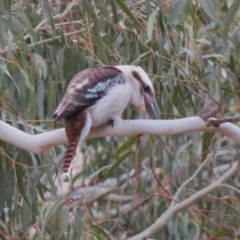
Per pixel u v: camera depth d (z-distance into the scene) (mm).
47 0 8711
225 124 7266
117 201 13594
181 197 11906
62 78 9750
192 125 7207
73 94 7312
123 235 12727
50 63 10719
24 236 9031
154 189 12164
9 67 10172
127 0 10023
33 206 9273
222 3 9961
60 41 10469
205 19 9961
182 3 8273
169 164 11891
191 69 10156
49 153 9586
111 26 9797
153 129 7289
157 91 9977
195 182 12250
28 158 9156
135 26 9484
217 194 11516
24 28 8836
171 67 9562
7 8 8469
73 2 9711
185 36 9750
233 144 11570
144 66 10000
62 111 7199
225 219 11273
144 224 12523
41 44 10469
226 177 9898
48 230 9109
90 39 9219
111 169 9406
